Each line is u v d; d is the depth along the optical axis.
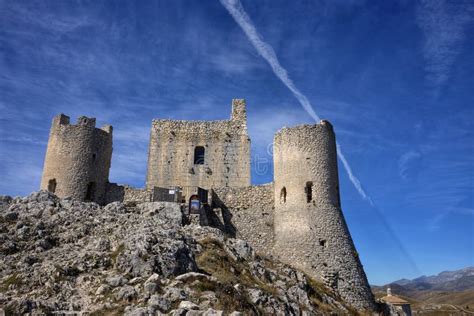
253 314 19.00
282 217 35.59
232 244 29.91
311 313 24.72
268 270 28.17
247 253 29.34
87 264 20.86
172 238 24.27
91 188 40.44
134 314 15.75
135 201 39.41
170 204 34.56
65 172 39.25
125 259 20.66
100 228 27.00
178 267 20.84
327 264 32.22
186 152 44.88
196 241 27.23
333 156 37.38
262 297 21.98
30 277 19.83
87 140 40.81
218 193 39.59
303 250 33.09
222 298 18.62
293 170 36.16
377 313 31.52
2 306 16.28
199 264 23.72
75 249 23.83
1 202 30.28
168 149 45.03
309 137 36.78
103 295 17.95
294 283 27.56
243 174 43.81
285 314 22.02
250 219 37.84
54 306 16.89
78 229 26.61
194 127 45.88
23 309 16.17
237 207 38.78
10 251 23.25
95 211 30.91
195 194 43.06
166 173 44.06
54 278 19.39
